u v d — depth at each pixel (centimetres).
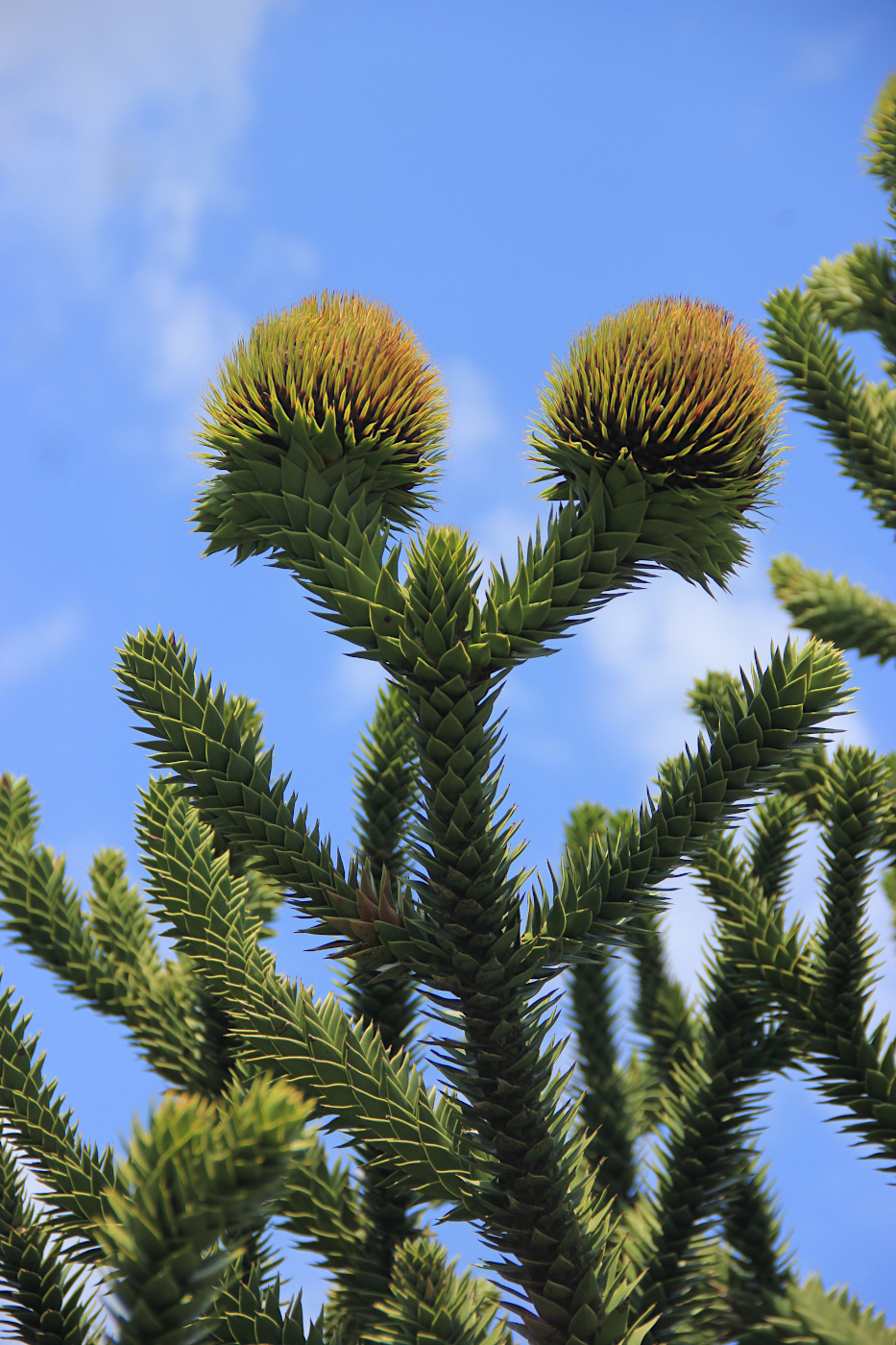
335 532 218
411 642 202
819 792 370
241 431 216
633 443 216
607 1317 197
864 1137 277
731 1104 301
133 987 319
